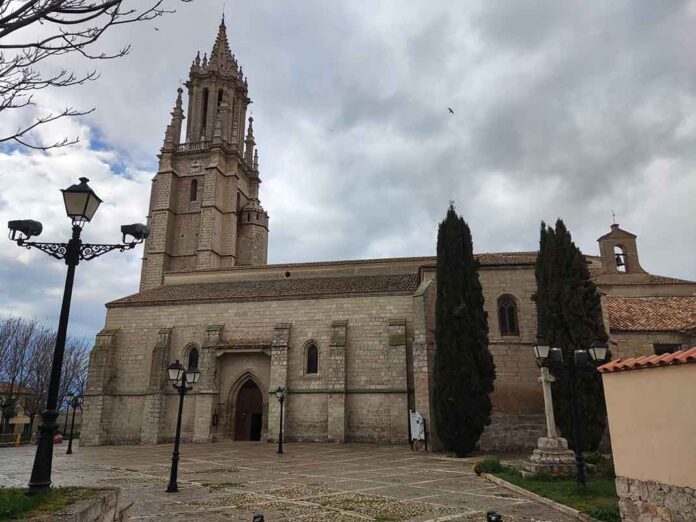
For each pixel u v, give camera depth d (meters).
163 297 38.44
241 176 64.44
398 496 13.02
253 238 61.78
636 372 8.71
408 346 32.03
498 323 28.75
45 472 7.45
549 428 15.81
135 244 9.23
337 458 22.97
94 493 7.71
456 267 25.92
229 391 34.22
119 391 35.91
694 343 23.83
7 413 52.09
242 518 10.57
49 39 6.39
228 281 42.44
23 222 8.44
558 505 11.10
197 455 25.11
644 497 8.35
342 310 34.06
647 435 8.32
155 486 15.08
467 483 15.22
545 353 15.07
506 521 10.02
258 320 35.38
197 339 35.94
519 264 29.48
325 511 11.18
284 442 31.55
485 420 23.84
